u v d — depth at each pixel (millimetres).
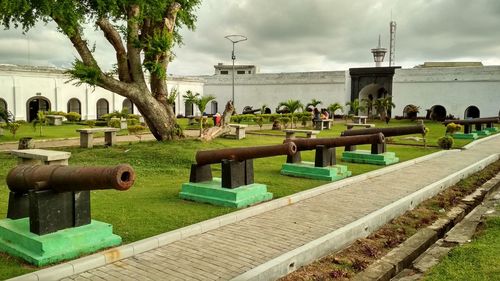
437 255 5969
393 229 6816
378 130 12859
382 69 41000
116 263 4797
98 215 6555
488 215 7879
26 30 12547
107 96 36406
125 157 12094
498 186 11023
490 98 36406
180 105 41594
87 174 4480
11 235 4973
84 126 25719
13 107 30344
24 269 4504
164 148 12984
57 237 4750
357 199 8062
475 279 4641
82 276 4441
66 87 33375
